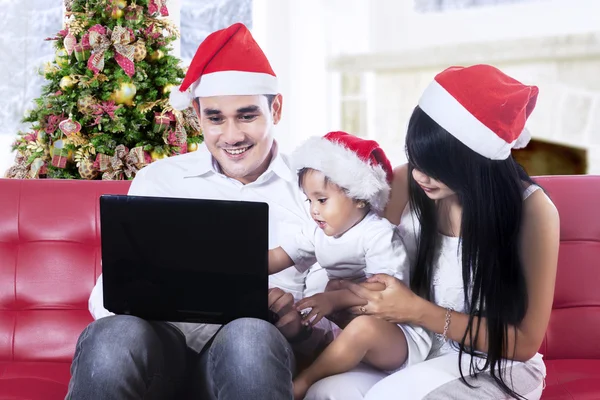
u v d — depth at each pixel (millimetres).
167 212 1150
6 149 3381
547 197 1290
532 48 3408
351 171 1299
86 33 2297
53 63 2502
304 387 1262
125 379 1068
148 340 1136
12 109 3404
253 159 1433
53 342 1587
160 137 2365
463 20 3674
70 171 2365
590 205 1590
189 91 1442
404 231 1366
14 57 3398
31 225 1629
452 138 1266
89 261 1627
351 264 1358
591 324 1554
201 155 1495
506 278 1273
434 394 1228
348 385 1242
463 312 1319
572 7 3369
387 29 3928
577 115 3391
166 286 1187
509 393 1259
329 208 1329
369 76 3957
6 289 1603
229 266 1165
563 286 1564
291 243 1400
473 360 1278
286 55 4148
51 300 1605
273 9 4105
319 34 4113
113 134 2336
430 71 3717
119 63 2262
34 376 1444
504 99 1228
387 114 3908
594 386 1365
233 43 1407
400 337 1293
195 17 3928
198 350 1354
